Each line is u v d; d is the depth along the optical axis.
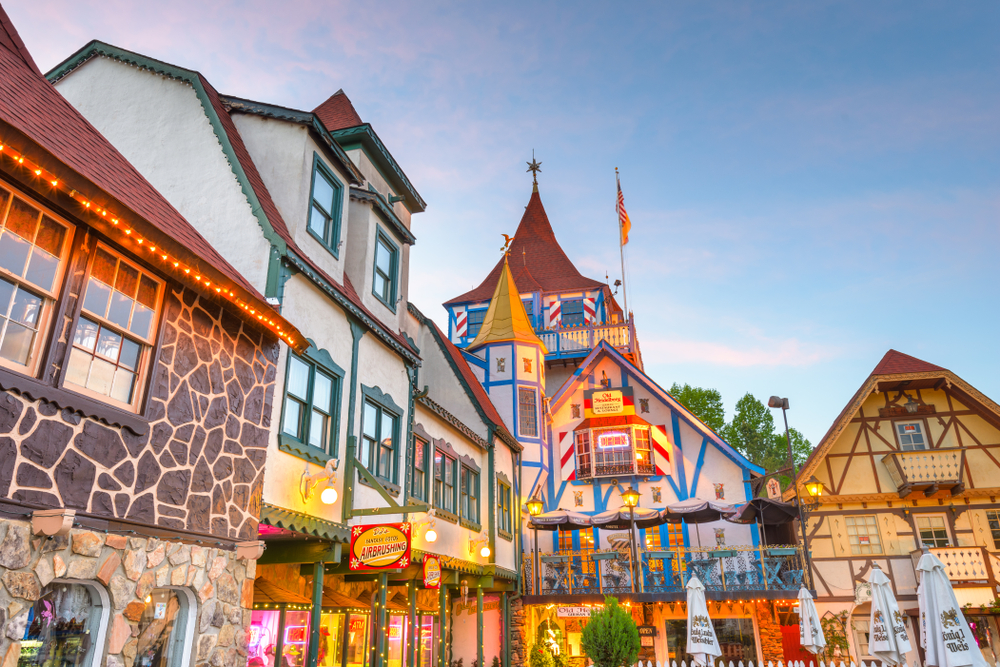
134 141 11.01
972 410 22.42
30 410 5.64
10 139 5.32
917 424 22.64
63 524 5.43
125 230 6.48
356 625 13.73
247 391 8.52
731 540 23.23
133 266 7.00
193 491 7.39
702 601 15.39
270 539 9.91
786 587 18.55
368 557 9.75
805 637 15.65
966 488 21.48
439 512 14.65
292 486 9.23
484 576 17.55
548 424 25.36
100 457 6.28
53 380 5.91
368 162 14.66
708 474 24.00
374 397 11.87
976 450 21.97
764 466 46.25
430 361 20.42
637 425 24.75
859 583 21.03
